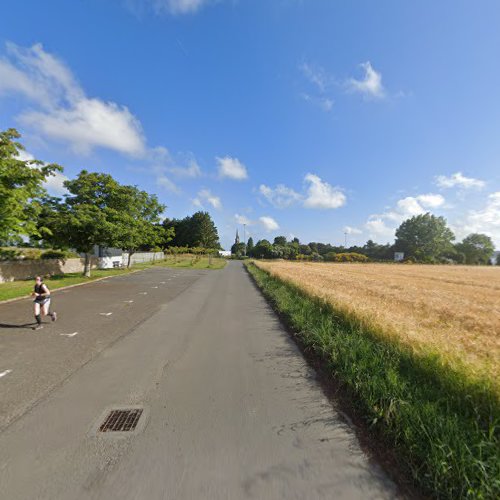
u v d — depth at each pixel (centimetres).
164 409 355
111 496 220
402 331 555
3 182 1150
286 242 9750
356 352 495
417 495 232
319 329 636
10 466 250
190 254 6875
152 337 659
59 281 1616
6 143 1128
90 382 427
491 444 250
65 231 1673
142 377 449
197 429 313
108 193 1981
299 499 222
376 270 3875
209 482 236
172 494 223
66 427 311
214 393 402
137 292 1338
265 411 356
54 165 1317
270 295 1266
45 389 402
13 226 1186
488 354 465
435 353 423
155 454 269
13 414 336
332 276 2278
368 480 246
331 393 409
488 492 217
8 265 1644
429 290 1611
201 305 1066
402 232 8975
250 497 222
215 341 643
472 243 8881
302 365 515
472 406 325
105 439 290
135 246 2675
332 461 268
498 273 3669
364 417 343
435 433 271
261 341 652
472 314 895
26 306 953
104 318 823
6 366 479
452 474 233
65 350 561
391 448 287
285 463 262
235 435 304
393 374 388
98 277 1898
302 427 323
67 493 222
